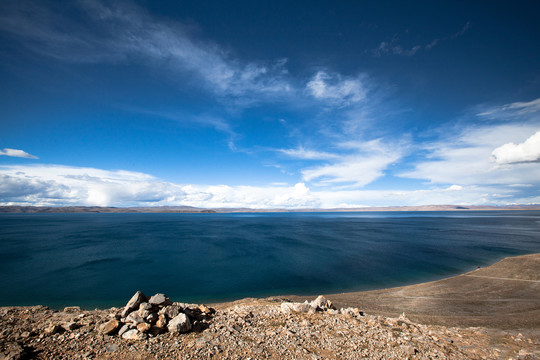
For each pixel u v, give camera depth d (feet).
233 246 214.07
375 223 526.98
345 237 278.67
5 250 184.55
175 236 282.77
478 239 251.39
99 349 25.45
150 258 163.12
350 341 31.68
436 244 220.64
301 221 614.34
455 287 96.43
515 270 114.83
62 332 28.78
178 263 150.10
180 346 27.02
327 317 40.50
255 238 270.05
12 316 33.91
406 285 108.78
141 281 115.44
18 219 611.06
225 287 108.78
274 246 214.48
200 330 31.60
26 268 134.72
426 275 123.85
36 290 102.01
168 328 30.25
